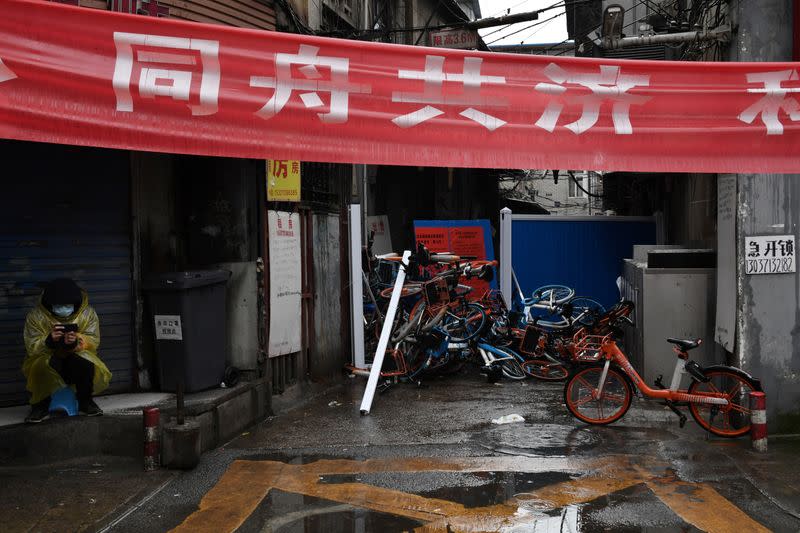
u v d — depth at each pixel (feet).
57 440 21.29
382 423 26.91
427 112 19.76
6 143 23.56
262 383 27.50
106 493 18.67
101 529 16.29
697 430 25.73
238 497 18.39
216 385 25.71
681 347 25.29
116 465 21.09
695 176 37.09
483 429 25.82
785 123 20.79
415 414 28.48
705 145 20.74
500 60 19.94
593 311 39.45
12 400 23.57
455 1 70.79
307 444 23.77
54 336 20.86
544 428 25.95
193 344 24.63
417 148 19.77
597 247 54.65
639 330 32.58
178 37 18.33
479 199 80.64
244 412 25.86
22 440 20.92
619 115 20.48
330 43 19.17
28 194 23.94
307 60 19.15
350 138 19.47
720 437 24.56
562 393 33.01
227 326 27.84
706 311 30.78
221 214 27.73
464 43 43.19
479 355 37.42
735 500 18.25
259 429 26.04
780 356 24.82
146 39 18.11
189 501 18.12
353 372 36.88
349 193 39.19
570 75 20.27
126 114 18.08
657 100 20.53
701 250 31.32
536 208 106.01
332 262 35.99
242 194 27.66
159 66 18.28
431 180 68.90
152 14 24.61
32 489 18.94
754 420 22.97
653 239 54.24
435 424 26.68
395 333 37.27
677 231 43.45
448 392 33.42
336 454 22.45
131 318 25.58
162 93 18.28
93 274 24.97
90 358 21.76
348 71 19.33
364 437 24.72
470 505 17.76
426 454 22.40
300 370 31.76
